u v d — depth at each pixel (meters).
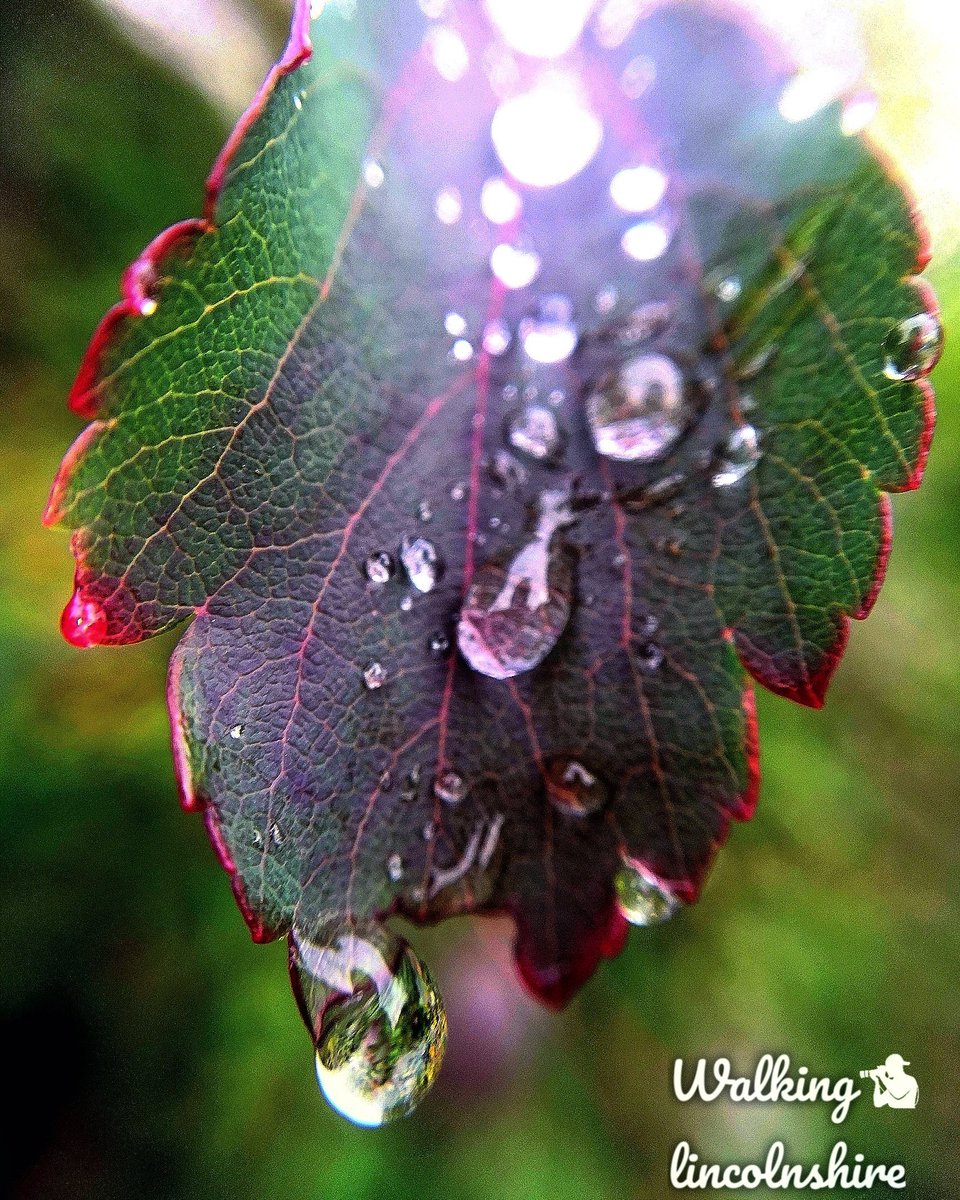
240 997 0.05
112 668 0.06
